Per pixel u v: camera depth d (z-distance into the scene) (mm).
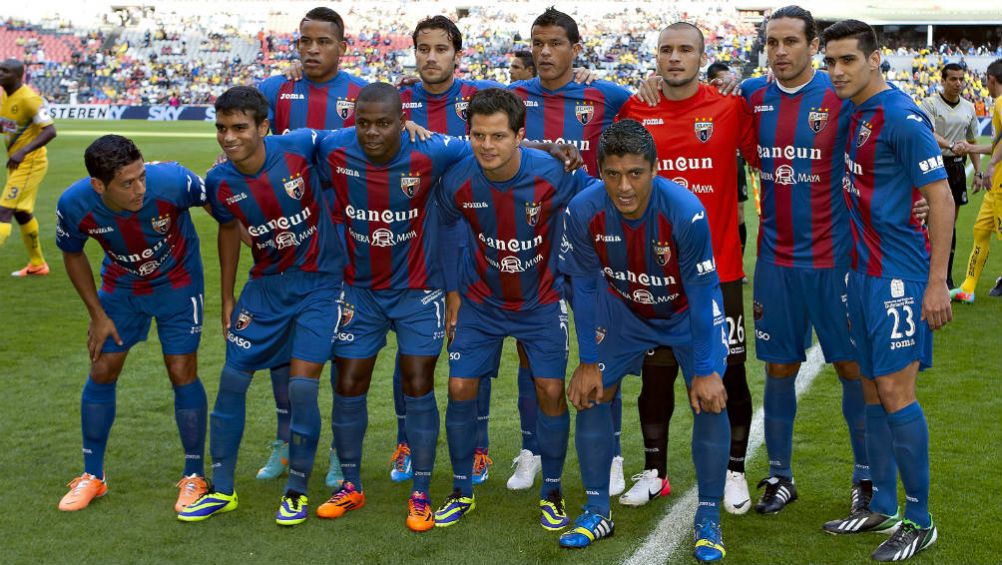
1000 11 38281
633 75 44250
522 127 3791
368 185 3955
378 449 4996
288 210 4043
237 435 4129
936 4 39688
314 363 4047
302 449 4035
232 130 3834
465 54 47688
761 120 4207
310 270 4148
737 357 4148
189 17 54938
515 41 49250
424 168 3949
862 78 3656
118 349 4230
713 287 3615
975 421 5141
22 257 10516
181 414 4223
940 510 4031
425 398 4043
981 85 35094
